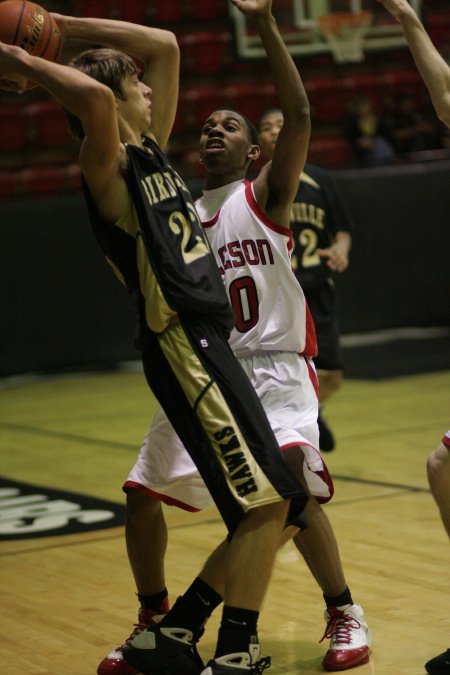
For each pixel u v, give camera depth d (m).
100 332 11.66
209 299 3.45
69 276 11.49
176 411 3.44
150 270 3.40
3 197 12.61
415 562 5.12
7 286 11.20
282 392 3.85
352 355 12.59
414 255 12.78
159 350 3.46
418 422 8.83
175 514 6.29
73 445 8.52
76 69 3.62
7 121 13.68
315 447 3.77
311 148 14.55
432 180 12.84
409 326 12.81
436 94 3.87
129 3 14.54
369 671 3.81
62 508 6.52
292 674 3.82
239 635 3.35
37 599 4.80
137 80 3.70
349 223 7.34
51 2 14.06
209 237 3.97
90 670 3.89
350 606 3.94
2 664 3.97
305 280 7.08
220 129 4.02
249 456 3.35
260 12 3.53
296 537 3.93
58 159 13.89
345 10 15.05
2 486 7.17
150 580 4.00
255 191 3.87
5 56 3.27
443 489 3.80
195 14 15.02
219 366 3.42
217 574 3.58
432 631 4.19
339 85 15.27
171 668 3.56
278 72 3.62
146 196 3.45
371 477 7.00
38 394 11.16
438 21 15.88
